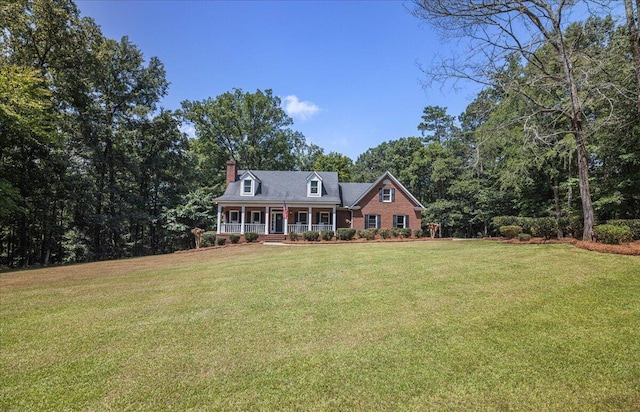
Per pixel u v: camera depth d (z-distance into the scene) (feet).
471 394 12.34
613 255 33.47
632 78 39.55
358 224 88.84
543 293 23.61
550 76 42.09
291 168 144.66
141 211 97.60
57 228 84.64
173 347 17.20
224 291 28.53
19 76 57.26
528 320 19.03
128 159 94.94
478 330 17.98
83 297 28.53
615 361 14.33
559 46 41.24
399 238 77.56
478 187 104.63
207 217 104.37
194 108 127.65
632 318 18.71
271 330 19.19
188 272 39.50
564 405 11.55
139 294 28.89
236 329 19.51
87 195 85.05
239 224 84.89
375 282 29.04
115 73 93.25
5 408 12.08
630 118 44.01
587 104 40.73
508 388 12.66
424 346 16.37
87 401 12.48
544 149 55.26
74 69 75.25
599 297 22.24
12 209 61.52
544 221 49.65
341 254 46.80
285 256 47.96
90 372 14.69
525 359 14.76
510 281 26.96
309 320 20.57
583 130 43.06
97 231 89.10
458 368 14.20
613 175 54.75
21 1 62.23
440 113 142.92
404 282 28.48
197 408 11.93
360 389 12.86
